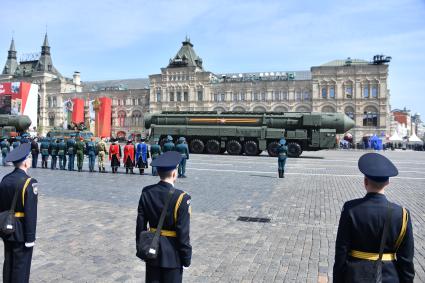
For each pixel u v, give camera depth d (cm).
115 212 1242
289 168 2814
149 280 461
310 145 4169
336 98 8731
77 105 8862
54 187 1777
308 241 946
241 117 4366
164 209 459
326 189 1794
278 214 1248
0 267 753
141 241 451
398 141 8281
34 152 2747
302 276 719
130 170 2450
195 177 2219
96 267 757
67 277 704
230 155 4250
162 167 471
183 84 9969
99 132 7012
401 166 3228
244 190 1747
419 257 840
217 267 763
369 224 389
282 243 927
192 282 689
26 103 8844
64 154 2666
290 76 9450
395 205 398
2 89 8862
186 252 456
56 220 1123
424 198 1591
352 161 3641
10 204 568
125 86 12350
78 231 1009
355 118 8612
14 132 5725
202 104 9794
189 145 4531
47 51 12681
